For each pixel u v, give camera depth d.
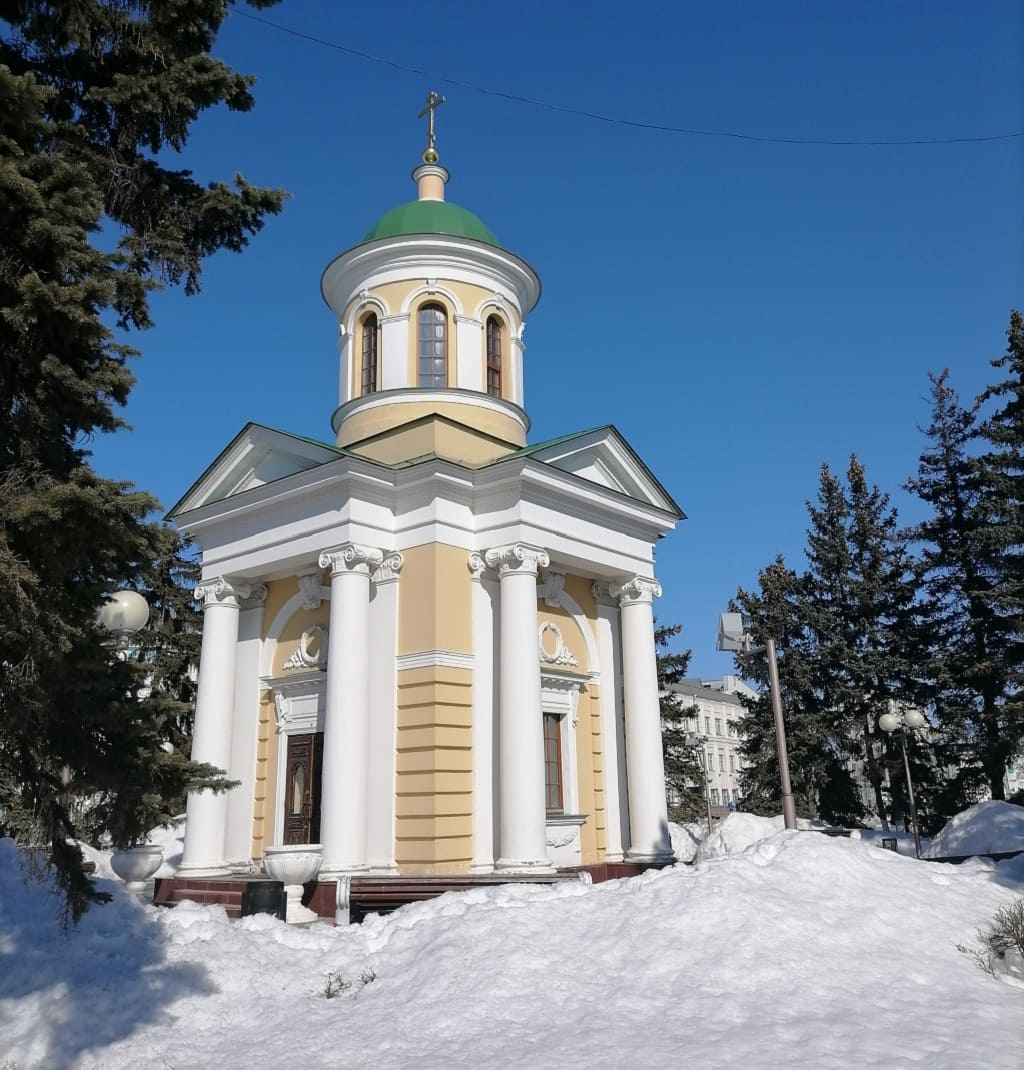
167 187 8.80
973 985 9.91
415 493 18.42
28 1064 8.30
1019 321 32.12
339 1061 8.02
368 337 23.61
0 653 7.07
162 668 28.16
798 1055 7.53
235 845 19.44
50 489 6.73
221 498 20.83
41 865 10.17
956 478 35.44
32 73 6.98
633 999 9.11
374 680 17.75
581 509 19.89
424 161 25.53
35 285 6.79
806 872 12.83
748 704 37.00
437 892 15.44
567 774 19.84
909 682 34.16
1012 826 20.67
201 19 8.45
